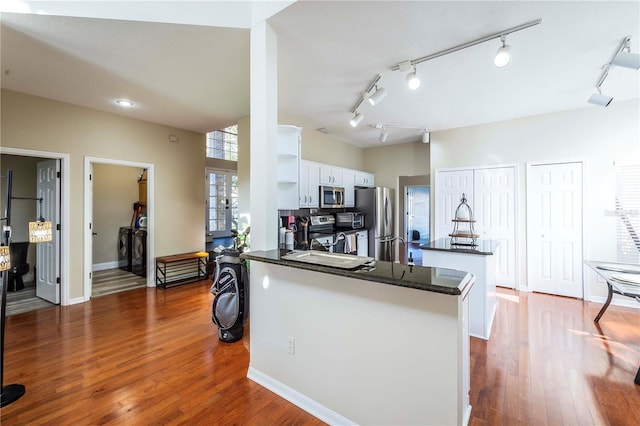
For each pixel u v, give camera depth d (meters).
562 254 4.12
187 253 5.04
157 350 2.61
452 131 4.97
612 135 3.81
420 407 1.47
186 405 1.90
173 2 2.15
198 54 2.61
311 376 1.87
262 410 1.87
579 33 2.24
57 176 3.72
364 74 2.97
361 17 2.06
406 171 6.22
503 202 4.54
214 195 6.42
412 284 1.38
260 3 2.15
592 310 3.56
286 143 3.23
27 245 4.60
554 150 4.16
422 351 1.46
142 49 2.52
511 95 3.53
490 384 2.09
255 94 2.20
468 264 2.88
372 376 1.63
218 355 2.53
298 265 1.77
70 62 2.74
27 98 3.43
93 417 1.78
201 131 5.16
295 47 2.46
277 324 2.06
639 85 3.26
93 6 2.09
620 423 1.72
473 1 1.89
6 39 2.36
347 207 5.80
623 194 3.76
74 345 2.69
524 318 3.30
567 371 2.24
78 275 3.87
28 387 2.06
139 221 5.54
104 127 4.07
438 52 2.53
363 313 1.65
